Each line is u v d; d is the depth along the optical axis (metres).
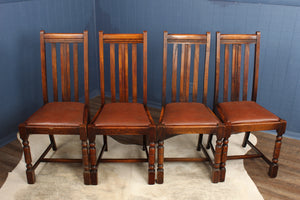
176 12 2.89
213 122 1.95
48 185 2.03
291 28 2.48
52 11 2.81
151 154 1.97
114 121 1.92
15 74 2.56
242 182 2.08
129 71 3.40
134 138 2.67
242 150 2.49
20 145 2.53
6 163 2.27
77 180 2.09
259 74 2.73
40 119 1.93
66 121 1.92
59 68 3.06
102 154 2.32
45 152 2.24
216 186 2.04
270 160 2.35
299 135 2.71
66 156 2.38
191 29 2.88
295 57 2.54
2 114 2.51
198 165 2.28
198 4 2.77
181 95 2.27
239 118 2.01
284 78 2.63
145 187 2.02
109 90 3.65
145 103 2.26
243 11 2.62
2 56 2.42
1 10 2.34
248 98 2.85
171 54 3.08
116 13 3.23
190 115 2.00
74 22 3.10
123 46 2.17
